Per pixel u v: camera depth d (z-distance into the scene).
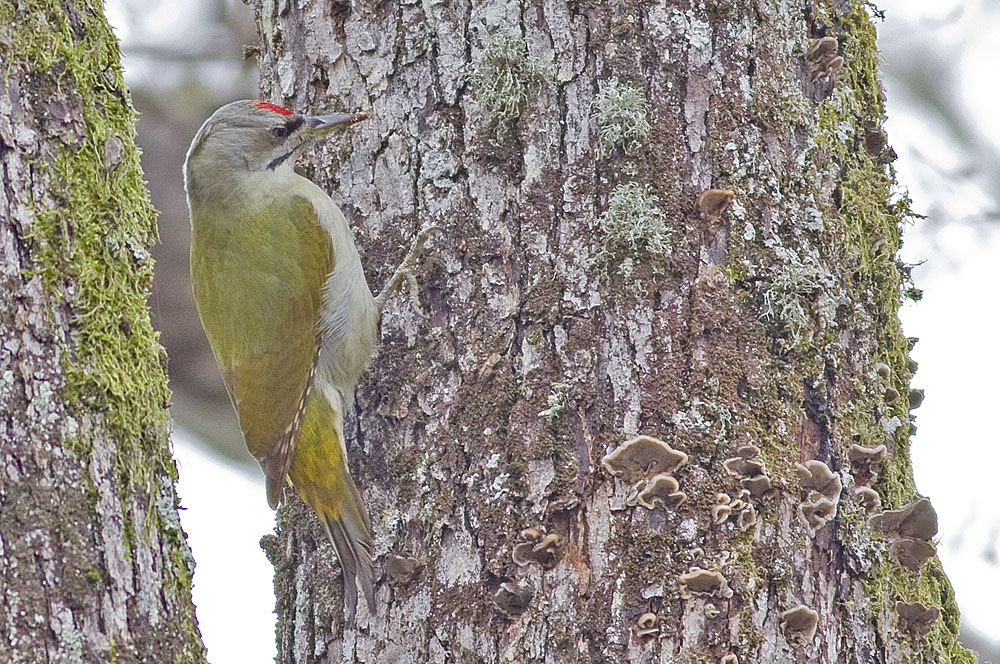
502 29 8.29
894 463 8.30
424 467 8.20
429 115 8.58
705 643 7.35
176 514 6.45
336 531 8.62
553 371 7.82
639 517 7.51
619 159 7.93
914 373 8.98
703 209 7.88
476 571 7.81
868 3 9.16
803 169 8.18
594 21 8.12
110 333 6.25
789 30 8.37
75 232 6.19
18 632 5.57
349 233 8.97
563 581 7.57
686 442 7.59
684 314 7.77
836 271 8.16
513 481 7.76
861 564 7.80
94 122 6.43
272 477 9.17
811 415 7.88
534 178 8.10
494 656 7.65
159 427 6.50
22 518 5.73
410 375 8.39
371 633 8.19
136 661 5.88
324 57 9.18
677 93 8.02
